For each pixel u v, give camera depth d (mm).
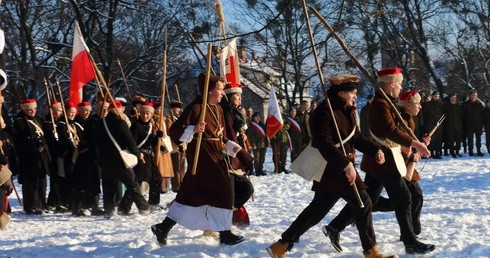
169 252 7223
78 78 11953
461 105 22203
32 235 9539
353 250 7168
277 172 19672
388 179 6906
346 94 6625
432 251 6859
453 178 15242
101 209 12188
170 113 14477
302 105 19844
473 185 14070
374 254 6547
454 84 42500
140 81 34656
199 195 7254
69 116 12977
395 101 7160
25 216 12211
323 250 7203
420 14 34750
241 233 8258
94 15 28375
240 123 8477
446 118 21969
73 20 30547
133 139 11258
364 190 6539
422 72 39656
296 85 34094
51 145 12859
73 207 12133
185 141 7113
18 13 29844
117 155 11141
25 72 29453
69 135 12766
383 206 7430
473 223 8820
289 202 12641
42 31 32375
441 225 8695
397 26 34750
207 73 7176
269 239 7770
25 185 12500
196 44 9867
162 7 29922
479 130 22234
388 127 6773
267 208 11805
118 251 7414
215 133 7348
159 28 30875
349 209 7078
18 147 12484
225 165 7316
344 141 6586
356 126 6711
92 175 12070
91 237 8578
